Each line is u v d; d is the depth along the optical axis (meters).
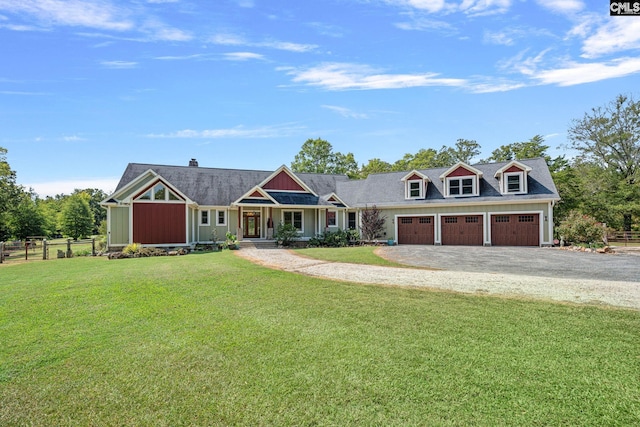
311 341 5.05
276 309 6.72
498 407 3.33
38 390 3.91
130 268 12.20
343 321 5.89
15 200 35.09
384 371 4.09
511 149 41.59
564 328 5.25
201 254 17.84
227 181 26.30
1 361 4.65
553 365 4.12
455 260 13.80
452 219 23.97
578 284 8.21
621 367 4.04
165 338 5.36
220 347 4.94
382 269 11.27
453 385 3.74
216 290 8.41
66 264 14.85
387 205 26.03
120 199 20.67
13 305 7.37
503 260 13.70
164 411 3.44
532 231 21.62
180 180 25.06
